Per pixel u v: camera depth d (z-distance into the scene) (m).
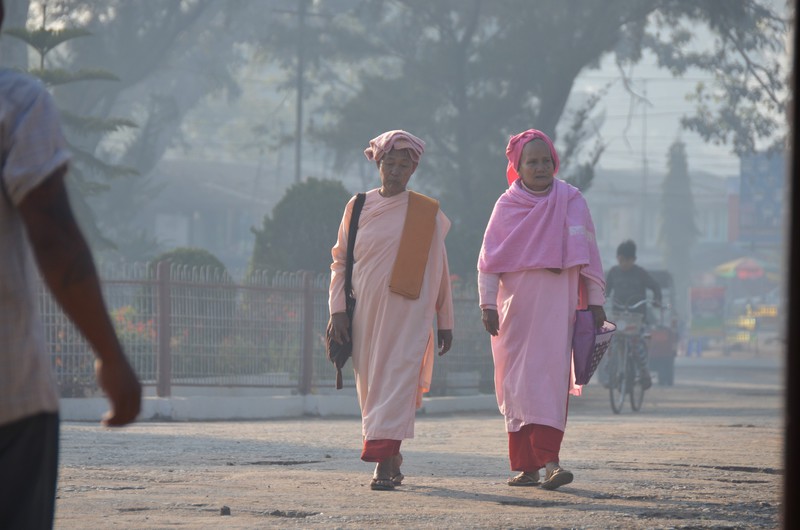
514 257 11.62
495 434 19.98
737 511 9.72
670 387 47.81
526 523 8.70
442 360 31.55
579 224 11.66
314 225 38.72
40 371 4.32
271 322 27.09
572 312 11.64
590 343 11.48
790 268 4.08
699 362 79.81
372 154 11.83
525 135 11.97
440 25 56.38
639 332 29.64
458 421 24.88
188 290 25.28
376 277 11.34
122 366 4.21
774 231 100.25
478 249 43.44
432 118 55.97
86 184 38.84
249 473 12.48
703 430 20.38
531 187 11.92
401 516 9.05
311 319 27.88
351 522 8.70
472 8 55.72
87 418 24.00
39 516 4.30
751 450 16.02
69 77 35.12
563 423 11.31
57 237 4.16
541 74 54.56
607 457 14.80
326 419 26.72
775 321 105.88
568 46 55.16
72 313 4.17
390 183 11.60
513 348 11.55
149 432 19.09
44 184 4.20
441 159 57.53
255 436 18.52
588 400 37.19
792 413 4.09
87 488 10.94
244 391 26.39
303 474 12.41
